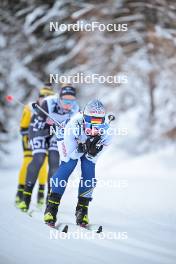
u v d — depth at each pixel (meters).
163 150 39.00
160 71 42.03
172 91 43.38
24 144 20.34
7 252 12.37
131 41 42.34
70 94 18.39
